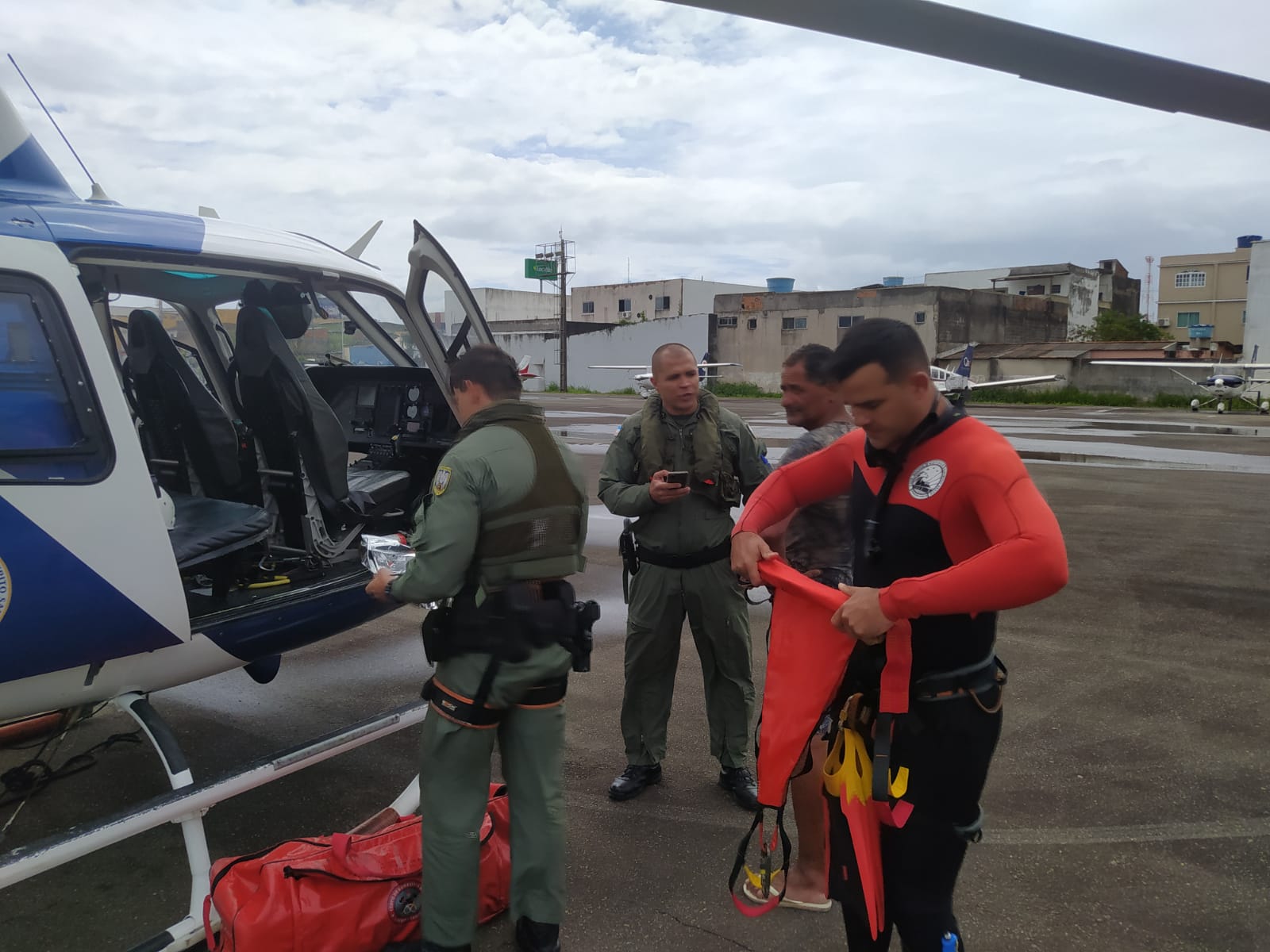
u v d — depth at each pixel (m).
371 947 2.24
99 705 3.32
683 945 2.46
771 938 2.50
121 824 2.14
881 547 1.75
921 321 42.47
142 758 3.62
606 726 3.95
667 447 3.05
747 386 45.16
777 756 1.84
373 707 4.18
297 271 3.05
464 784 2.21
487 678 2.15
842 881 1.88
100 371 2.34
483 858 2.48
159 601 2.43
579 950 2.43
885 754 1.66
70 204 2.63
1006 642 5.14
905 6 1.01
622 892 2.70
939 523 1.67
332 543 3.54
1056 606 5.88
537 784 2.28
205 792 2.29
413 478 4.37
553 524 2.26
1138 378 38.91
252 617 2.83
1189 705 4.19
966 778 1.75
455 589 2.13
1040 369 40.44
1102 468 13.56
